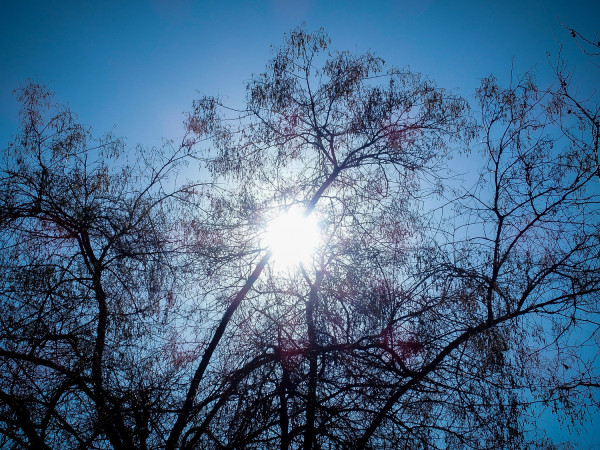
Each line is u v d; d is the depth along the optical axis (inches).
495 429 290.2
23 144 346.0
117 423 290.2
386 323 315.3
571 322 295.3
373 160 378.9
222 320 331.9
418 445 287.7
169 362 318.0
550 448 288.0
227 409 302.4
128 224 343.9
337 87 382.0
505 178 330.0
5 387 283.0
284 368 305.1
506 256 312.8
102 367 300.7
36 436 276.4
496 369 299.3
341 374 307.9
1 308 295.0
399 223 344.8
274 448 292.5
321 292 328.8
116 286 331.0
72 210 336.5
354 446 285.4
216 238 362.9
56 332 307.0
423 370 301.4
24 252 319.3
